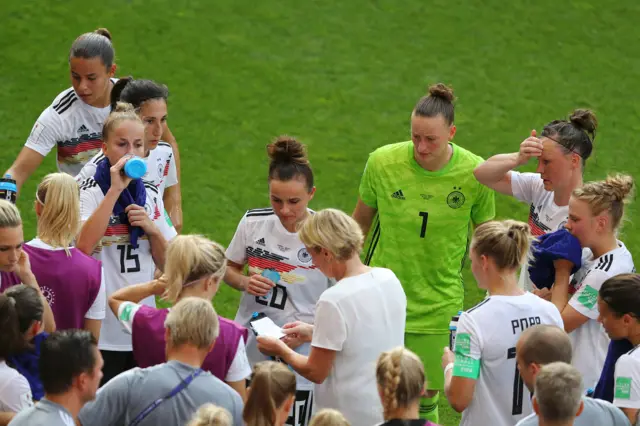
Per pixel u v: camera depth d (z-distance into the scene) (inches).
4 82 1626.5
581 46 1800.0
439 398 1088.2
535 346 653.9
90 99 1010.7
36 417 601.3
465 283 1300.4
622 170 1534.2
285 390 610.5
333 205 1434.5
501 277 711.7
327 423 577.9
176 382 620.7
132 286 745.0
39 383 689.0
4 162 1457.9
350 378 718.5
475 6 1891.0
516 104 1665.8
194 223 1376.7
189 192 1438.2
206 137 1560.0
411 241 967.6
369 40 1798.7
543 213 908.0
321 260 727.7
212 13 1835.6
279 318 856.9
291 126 1598.2
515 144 1577.3
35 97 1598.2
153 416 614.2
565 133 866.8
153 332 679.7
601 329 818.8
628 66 1760.6
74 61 991.6
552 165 871.1
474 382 695.7
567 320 804.6
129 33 1766.7
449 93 930.1
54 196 765.9
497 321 700.0
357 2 1889.8
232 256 877.8
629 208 1451.8
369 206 998.4
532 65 1754.4
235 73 1704.0
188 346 630.5
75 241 834.8
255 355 862.5
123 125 847.7
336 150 1550.2
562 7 1891.0
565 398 593.9
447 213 962.7
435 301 976.9
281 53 1756.9
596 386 727.1
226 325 684.7
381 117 1630.2
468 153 968.9
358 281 721.0
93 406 617.0
